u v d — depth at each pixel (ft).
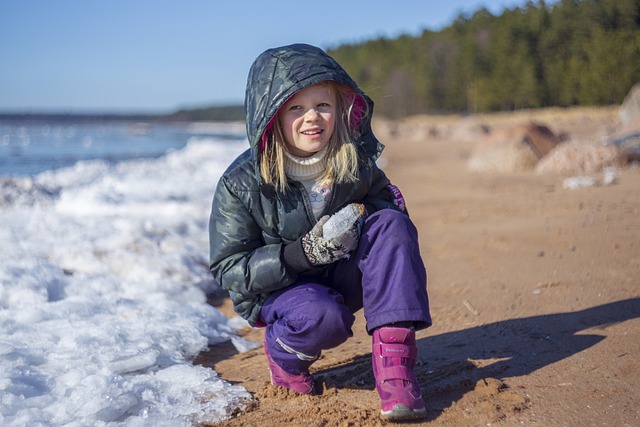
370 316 6.84
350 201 7.33
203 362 8.98
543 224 17.71
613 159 33.27
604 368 7.84
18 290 10.95
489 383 7.45
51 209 22.00
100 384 7.32
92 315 10.23
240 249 7.09
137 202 22.50
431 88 285.84
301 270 6.84
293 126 6.80
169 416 6.84
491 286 12.02
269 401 7.43
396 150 73.10
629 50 196.95
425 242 16.90
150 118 465.06
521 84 232.32
